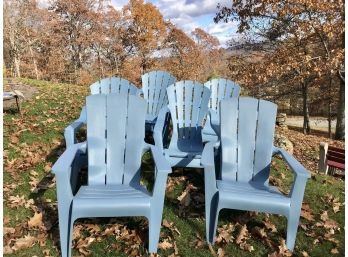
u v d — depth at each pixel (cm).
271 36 1096
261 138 288
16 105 578
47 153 389
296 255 247
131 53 3025
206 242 254
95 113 276
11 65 2592
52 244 245
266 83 1122
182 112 384
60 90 797
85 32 2961
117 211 223
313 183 373
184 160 331
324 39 953
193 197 316
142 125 277
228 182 275
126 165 270
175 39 3047
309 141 816
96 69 3056
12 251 234
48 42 2814
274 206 239
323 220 294
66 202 224
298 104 1515
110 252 240
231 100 295
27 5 2628
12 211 279
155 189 230
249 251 249
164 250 244
